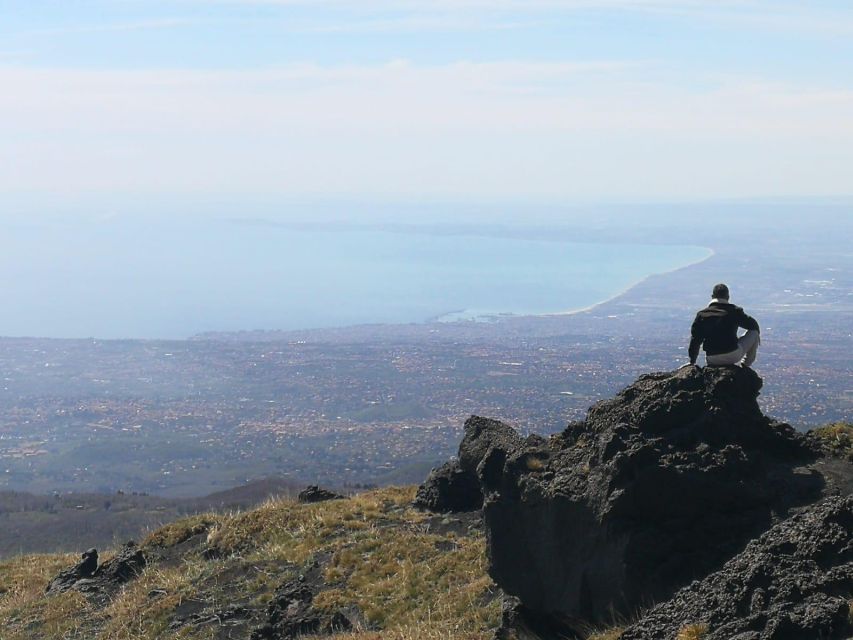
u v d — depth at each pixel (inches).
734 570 330.3
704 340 460.1
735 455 418.6
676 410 436.5
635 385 465.1
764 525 401.4
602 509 410.0
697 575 394.6
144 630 569.9
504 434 638.5
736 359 458.3
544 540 434.3
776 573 312.7
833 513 329.4
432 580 529.0
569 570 422.3
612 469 413.1
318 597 543.8
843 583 301.1
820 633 278.4
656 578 396.8
